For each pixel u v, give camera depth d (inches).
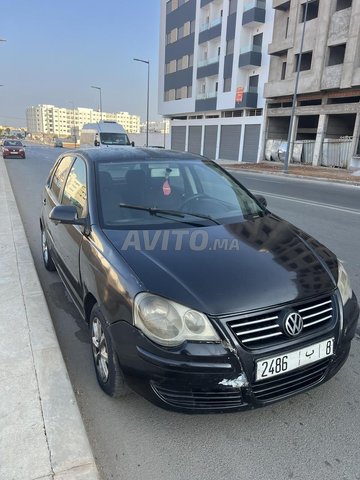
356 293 179.6
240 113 1533.0
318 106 1085.8
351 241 276.1
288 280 95.3
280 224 131.4
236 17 1411.2
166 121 2559.1
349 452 90.4
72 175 156.1
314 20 1082.1
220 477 84.0
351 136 1064.2
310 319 93.0
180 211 128.6
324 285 97.8
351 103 992.2
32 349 122.8
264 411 103.0
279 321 88.5
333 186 692.7
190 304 86.0
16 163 1025.5
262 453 89.9
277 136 1341.0
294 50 1155.3
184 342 85.1
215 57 1593.3
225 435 95.0
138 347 88.4
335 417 101.0
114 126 1053.2
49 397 101.9
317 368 95.1
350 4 1031.6
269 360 86.4
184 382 85.0
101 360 108.0
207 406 86.9
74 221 122.9
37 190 512.1
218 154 1590.8
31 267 193.5
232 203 140.9
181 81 1884.8
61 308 163.3
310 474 84.7
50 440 88.9
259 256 104.3
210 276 93.2
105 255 105.2
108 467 86.4
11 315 144.7
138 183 134.7
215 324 84.7
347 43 981.2
